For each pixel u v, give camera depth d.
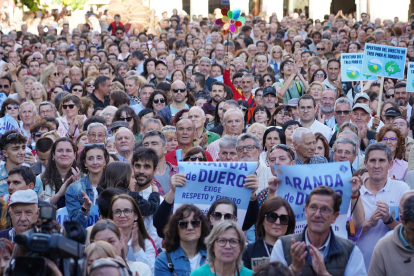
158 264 6.20
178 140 9.80
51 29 27.55
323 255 5.53
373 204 7.10
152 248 6.84
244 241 5.53
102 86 14.15
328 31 24.27
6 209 7.26
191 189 6.86
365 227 6.68
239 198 6.87
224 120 10.16
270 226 6.04
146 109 11.78
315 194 5.52
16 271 4.09
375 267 5.79
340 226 6.29
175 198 6.84
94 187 8.04
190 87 14.84
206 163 6.90
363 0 34.66
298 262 5.24
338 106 10.92
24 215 6.75
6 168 9.09
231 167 6.88
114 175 7.43
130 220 6.54
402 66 12.84
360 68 14.00
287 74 16.06
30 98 14.20
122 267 4.92
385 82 15.22
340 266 5.49
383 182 7.14
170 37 23.91
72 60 20.69
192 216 6.18
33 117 11.99
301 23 29.11
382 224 6.77
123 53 21.44
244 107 12.24
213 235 5.51
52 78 16.31
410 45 21.77
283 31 26.08
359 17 34.81
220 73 16.12
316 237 5.53
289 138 10.01
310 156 8.51
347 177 6.36
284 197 6.47
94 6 38.56
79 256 4.22
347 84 15.48
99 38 24.97
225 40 23.97
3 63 18.19
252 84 14.41
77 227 4.35
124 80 15.41
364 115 10.86
